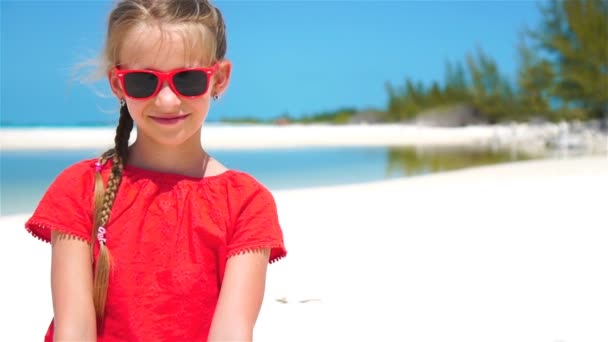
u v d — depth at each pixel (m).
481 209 7.29
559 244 5.33
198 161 1.90
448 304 3.78
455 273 4.47
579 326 3.36
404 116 74.44
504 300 3.83
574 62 36.19
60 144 30.19
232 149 27.84
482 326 3.38
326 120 87.12
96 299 1.75
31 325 3.49
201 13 1.81
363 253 5.14
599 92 35.25
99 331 1.77
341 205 7.81
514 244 5.37
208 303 1.79
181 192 1.82
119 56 1.79
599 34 35.06
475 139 40.22
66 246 1.75
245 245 1.79
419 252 5.15
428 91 73.62
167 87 1.76
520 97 46.94
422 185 9.91
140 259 1.76
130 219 1.78
